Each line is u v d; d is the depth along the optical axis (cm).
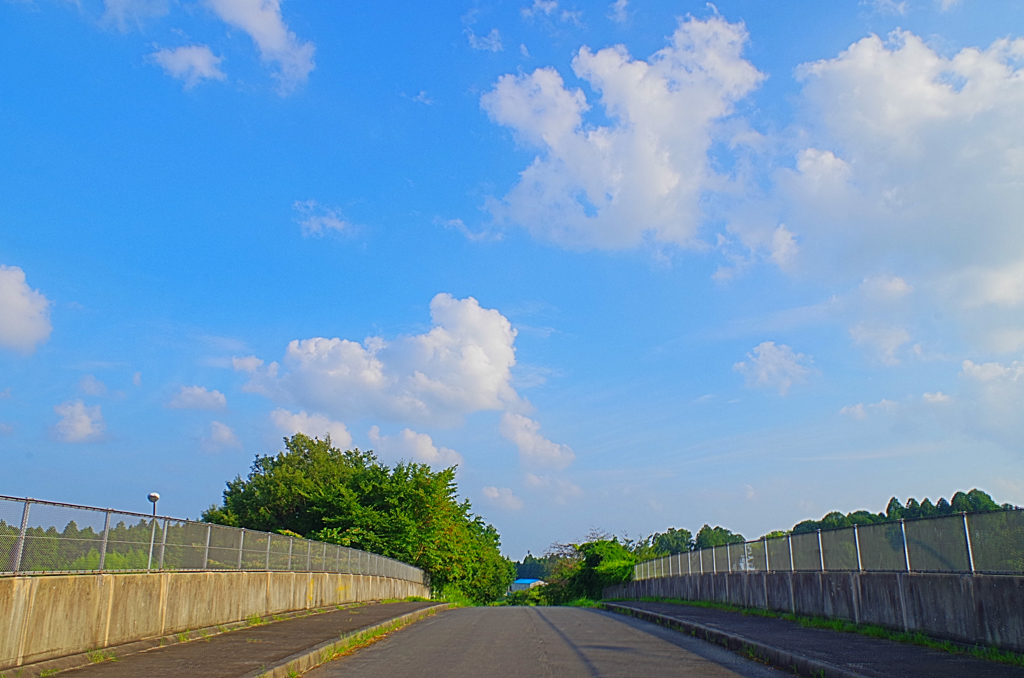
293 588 2228
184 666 1074
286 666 1102
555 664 1234
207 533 1642
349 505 5219
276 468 6856
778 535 2230
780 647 1259
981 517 1191
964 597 1222
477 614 2841
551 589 7881
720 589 2834
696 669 1173
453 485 5416
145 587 1336
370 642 1608
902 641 1362
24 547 1024
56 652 1070
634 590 4959
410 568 4772
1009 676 948
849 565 1694
